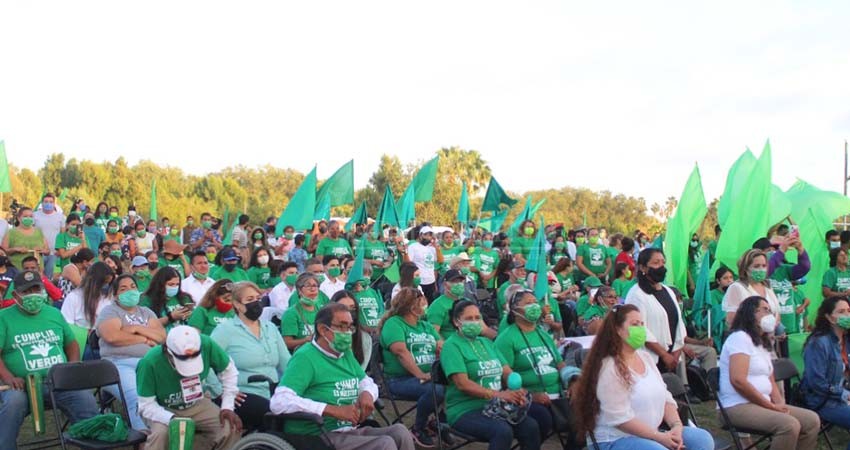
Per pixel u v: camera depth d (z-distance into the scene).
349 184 16.81
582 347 7.87
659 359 7.68
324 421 5.65
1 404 6.43
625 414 5.55
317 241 16.31
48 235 14.81
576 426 5.80
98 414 6.70
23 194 44.69
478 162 49.28
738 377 6.67
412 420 8.66
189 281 10.21
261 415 6.55
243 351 6.79
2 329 6.71
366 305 10.04
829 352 7.14
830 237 11.38
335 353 5.74
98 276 8.45
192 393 5.95
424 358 7.73
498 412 6.20
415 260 14.16
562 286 12.59
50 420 8.19
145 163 57.78
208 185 58.34
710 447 5.81
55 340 6.99
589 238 15.41
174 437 5.64
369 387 5.89
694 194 11.74
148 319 7.48
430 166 18.38
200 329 7.78
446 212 46.44
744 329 6.83
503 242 16.25
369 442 5.53
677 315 7.69
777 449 6.50
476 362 6.50
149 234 17.55
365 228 17.83
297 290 8.26
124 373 7.02
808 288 11.32
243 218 17.30
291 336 8.20
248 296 6.89
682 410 6.46
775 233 11.73
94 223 15.87
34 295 6.82
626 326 5.62
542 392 6.80
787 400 7.86
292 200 15.30
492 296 12.37
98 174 51.31
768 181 10.76
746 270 8.34
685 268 11.62
